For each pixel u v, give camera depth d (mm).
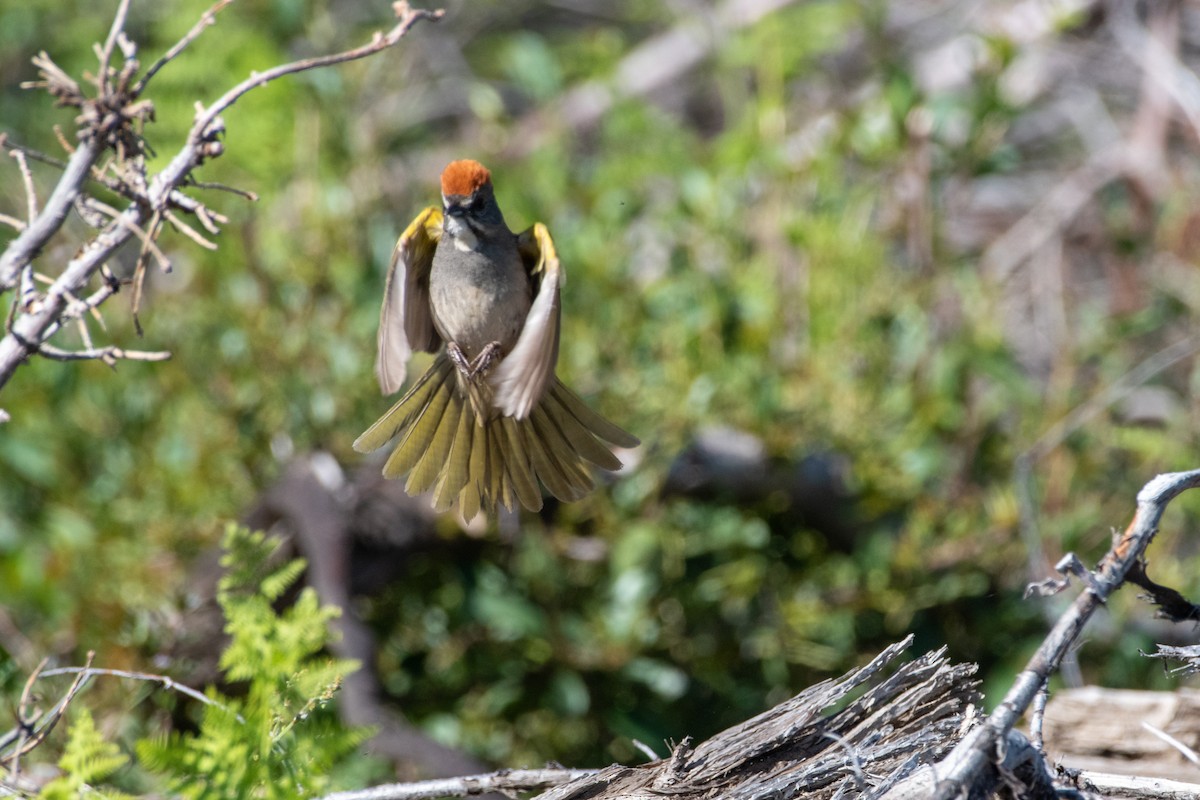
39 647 9945
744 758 5754
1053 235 16031
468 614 10430
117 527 10922
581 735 10734
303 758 5277
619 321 11781
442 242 6742
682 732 10734
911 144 13070
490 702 10641
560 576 10898
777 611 10930
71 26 14930
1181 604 5527
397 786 6316
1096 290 16156
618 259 12328
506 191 12859
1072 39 18281
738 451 11141
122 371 11695
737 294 12008
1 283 5457
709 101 19328
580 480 6762
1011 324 15836
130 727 8984
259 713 5207
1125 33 17094
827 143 13320
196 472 11094
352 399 11219
